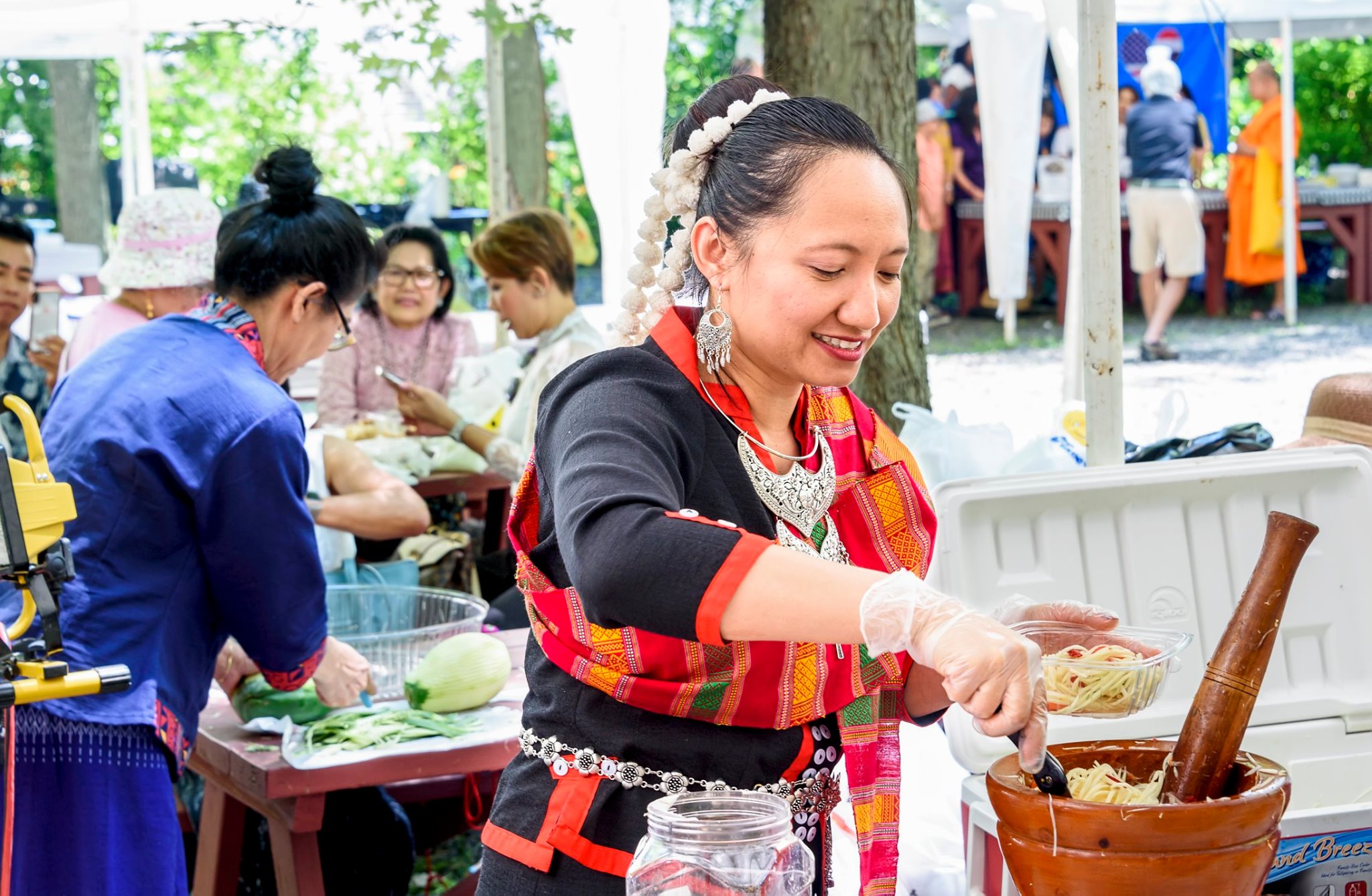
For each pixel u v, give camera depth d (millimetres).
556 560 1312
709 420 1300
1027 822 1072
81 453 1965
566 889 1341
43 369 5176
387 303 5156
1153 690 1383
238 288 2178
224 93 13336
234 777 2256
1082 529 1995
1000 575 1951
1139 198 10508
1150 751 1268
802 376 1248
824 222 1188
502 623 3598
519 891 1362
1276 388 8977
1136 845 1022
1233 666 1161
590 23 5016
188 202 3746
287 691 2207
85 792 1914
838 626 1002
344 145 12828
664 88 5117
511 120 7777
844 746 1397
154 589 1990
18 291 4898
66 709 1908
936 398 9062
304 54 11898
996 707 963
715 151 1310
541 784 1375
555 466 1223
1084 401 2314
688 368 1300
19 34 6914
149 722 1950
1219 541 2041
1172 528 2025
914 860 2045
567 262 4363
